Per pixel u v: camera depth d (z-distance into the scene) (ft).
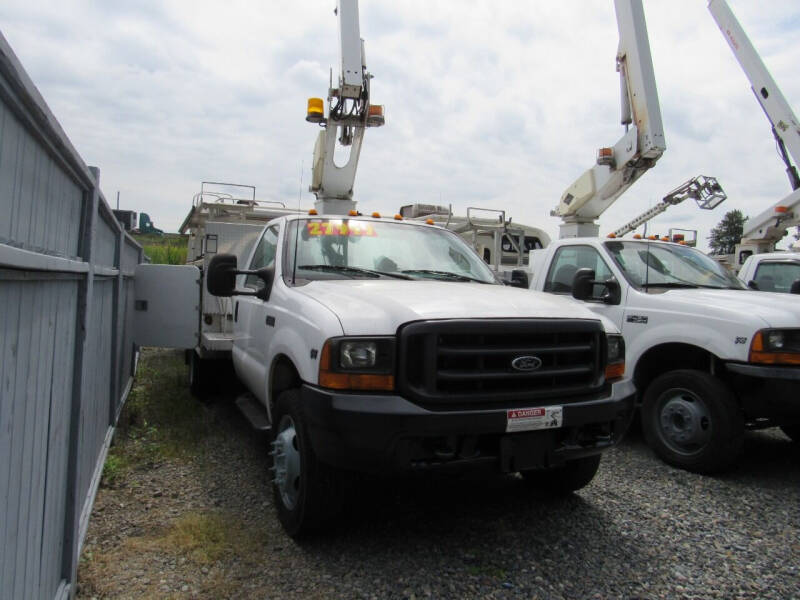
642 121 32.14
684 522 12.09
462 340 9.65
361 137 26.68
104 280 13.53
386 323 9.77
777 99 41.16
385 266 14.08
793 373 13.79
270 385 12.75
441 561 10.12
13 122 5.23
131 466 14.15
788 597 9.41
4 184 5.05
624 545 10.96
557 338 10.43
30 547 6.55
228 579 9.27
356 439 9.18
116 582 9.07
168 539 10.43
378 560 10.10
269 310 13.35
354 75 25.16
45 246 6.80
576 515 12.24
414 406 9.23
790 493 13.88
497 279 15.44
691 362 16.71
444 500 12.84
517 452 9.71
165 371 26.21
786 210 40.98
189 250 33.71
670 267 18.94
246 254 19.63
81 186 9.14
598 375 10.78
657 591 9.46
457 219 37.88
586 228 39.17
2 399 5.41
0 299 5.25
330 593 9.04
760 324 14.29
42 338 6.89
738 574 10.07
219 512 11.78
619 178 34.86
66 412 8.40
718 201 37.32
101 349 13.50
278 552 10.29
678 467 15.48
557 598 9.15
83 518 10.28
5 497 5.58
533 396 9.99
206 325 19.60
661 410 16.05
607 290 18.17
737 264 45.52
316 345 10.00
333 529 10.85
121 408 18.13
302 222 15.02
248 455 15.21
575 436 10.28
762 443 18.61
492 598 9.08
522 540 11.02
